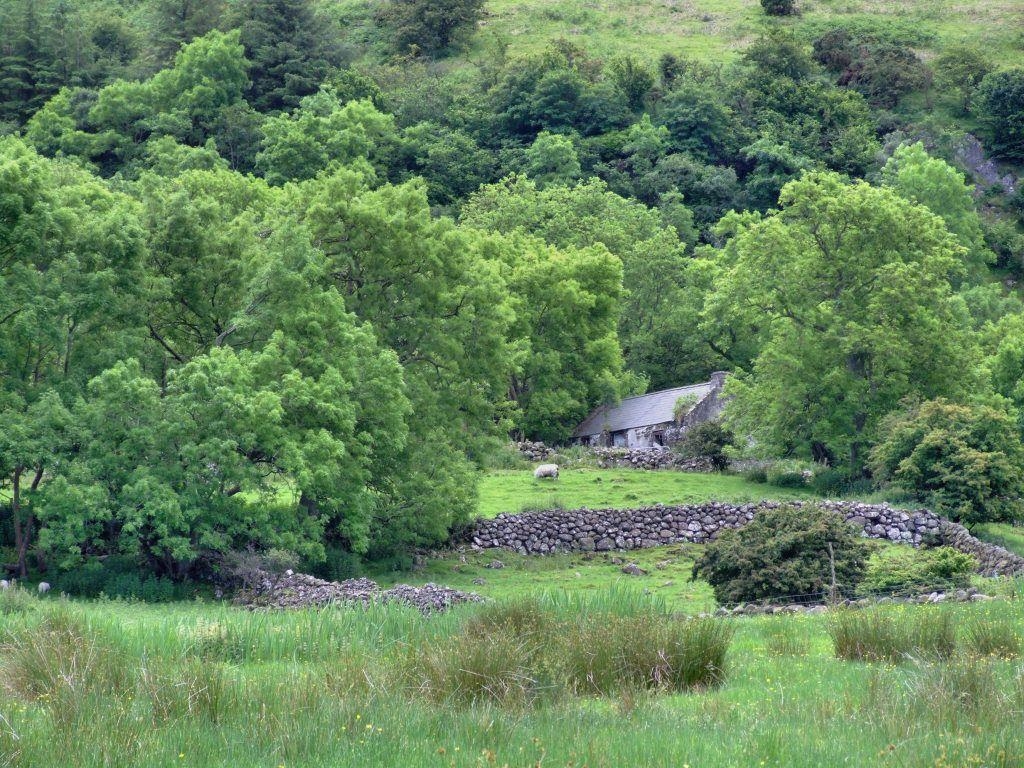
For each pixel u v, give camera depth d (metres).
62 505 68.88
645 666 38.16
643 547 98.69
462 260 100.62
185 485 72.69
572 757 27.44
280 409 75.75
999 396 129.38
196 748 28.67
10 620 47.16
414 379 96.75
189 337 90.81
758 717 32.66
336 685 34.31
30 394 76.56
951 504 97.31
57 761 27.11
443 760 27.81
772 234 133.25
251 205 121.00
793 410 129.12
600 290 157.88
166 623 48.03
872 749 28.59
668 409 149.38
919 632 42.75
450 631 44.44
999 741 27.78
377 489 90.81
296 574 70.00
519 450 135.38
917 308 128.75
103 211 89.75
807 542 65.50
